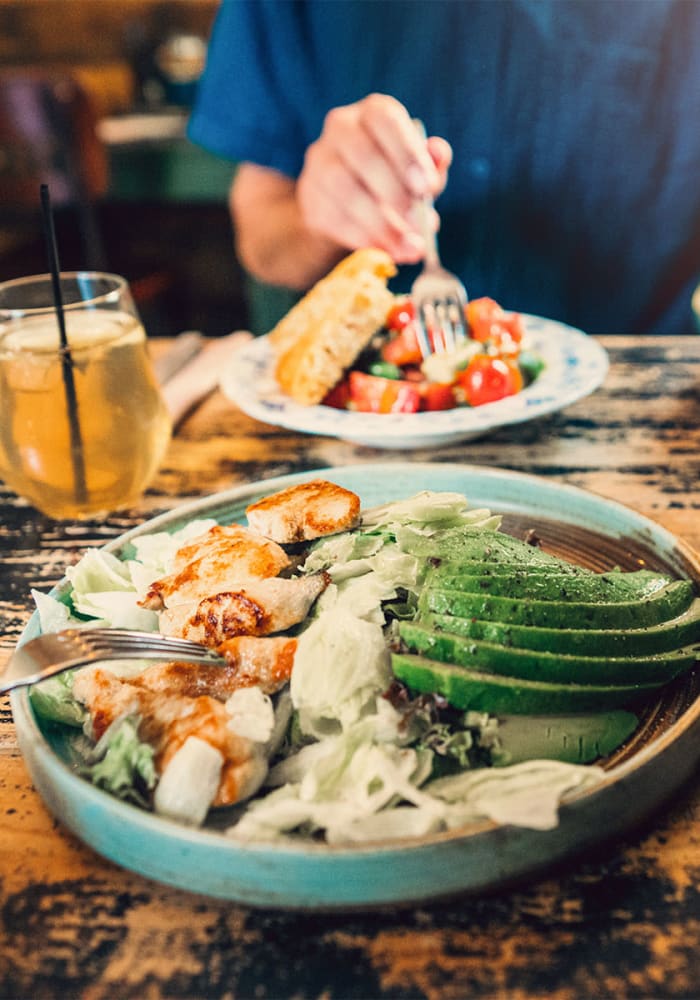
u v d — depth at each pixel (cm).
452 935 40
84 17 271
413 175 87
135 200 222
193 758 42
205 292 229
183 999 38
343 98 119
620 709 46
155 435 64
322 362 74
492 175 117
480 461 70
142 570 53
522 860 40
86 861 43
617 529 55
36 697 46
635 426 73
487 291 123
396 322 84
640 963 39
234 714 43
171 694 45
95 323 62
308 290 123
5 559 61
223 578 50
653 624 48
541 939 40
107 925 41
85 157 187
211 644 47
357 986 39
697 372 82
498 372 76
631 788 41
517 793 41
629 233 118
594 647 46
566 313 122
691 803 44
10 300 65
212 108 122
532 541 55
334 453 72
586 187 116
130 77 267
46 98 177
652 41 109
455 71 114
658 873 41
